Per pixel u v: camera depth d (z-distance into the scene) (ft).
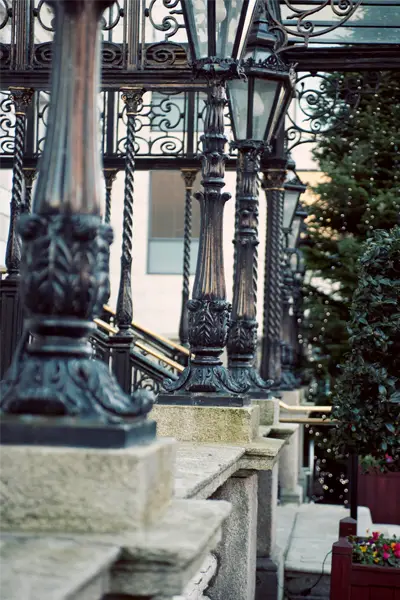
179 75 26.25
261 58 26.14
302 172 73.20
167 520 9.12
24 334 9.23
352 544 24.23
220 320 21.54
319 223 63.72
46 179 8.84
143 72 26.30
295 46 28.84
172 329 80.48
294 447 45.34
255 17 26.50
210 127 21.34
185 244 39.60
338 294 66.13
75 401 8.73
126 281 26.94
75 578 6.84
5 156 36.63
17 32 26.13
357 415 24.71
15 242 25.57
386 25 30.32
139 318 80.79
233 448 19.89
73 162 8.83
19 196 25.82
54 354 8.91
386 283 24.22
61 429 8.58
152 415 21.25
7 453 8.43
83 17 8.98
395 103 61.98
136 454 8.39
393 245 24.52
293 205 42.24
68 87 8.95
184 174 38.96
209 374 21.43
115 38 35.40
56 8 9.15
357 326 24.68
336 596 22.35
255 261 26.73
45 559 7.46
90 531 8.38
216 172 21.36
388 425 24.44
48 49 26.11
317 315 62.59
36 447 8.49
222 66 20.49
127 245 26.73
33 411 8.71
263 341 37.06
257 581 28.71
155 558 8.03
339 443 25.41
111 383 9.05
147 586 8.11
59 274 8.72
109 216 37.70
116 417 8.77
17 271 25.52
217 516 9.39
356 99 34.45
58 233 8.73
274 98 25.81
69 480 8.39
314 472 56.95
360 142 61.93
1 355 25.17
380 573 23.43
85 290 8.82
